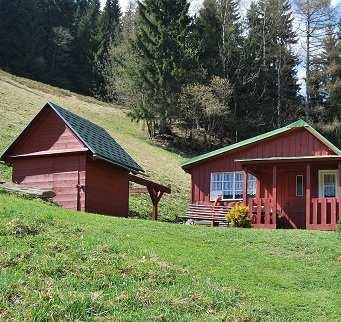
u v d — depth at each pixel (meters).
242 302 12.30
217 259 15.92
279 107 68.81
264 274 15.24
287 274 15.78
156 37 61.44
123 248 14.12
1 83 60.72
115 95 76.12
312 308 13.04
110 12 96.75
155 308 10.75
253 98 70.25
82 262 12.44
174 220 34.75
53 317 9.61
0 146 36.91
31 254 12.28
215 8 72.25
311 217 27.36
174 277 12.73
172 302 11.20
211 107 61.19
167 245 16.27
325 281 15.52
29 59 82.00
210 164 31.94
